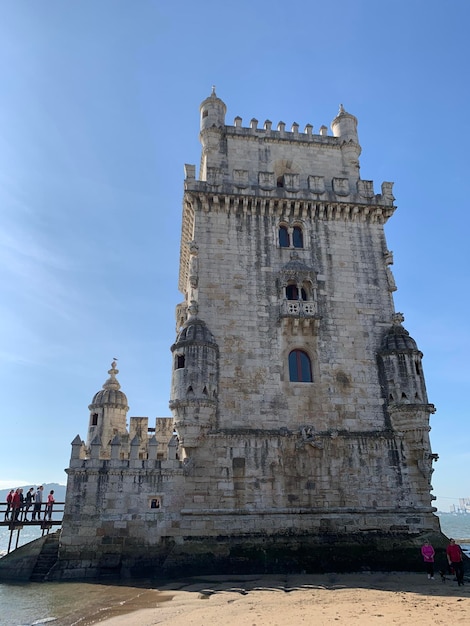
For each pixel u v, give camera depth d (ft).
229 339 110.22
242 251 118.11
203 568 90.07
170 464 98.17
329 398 108.58
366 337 115.75
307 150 136.56
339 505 99.66
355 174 135.03
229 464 99.50
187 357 104.06
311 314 112.78
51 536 102.22
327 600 70.38
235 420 103.65
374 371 112.68
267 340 111.55
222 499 96.99
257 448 101.45
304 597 72.64
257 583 83.25
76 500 93.66
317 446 102.73
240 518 96.02
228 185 122.62
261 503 97.66
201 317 111.04
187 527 94.27
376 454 104.58
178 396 101.96
